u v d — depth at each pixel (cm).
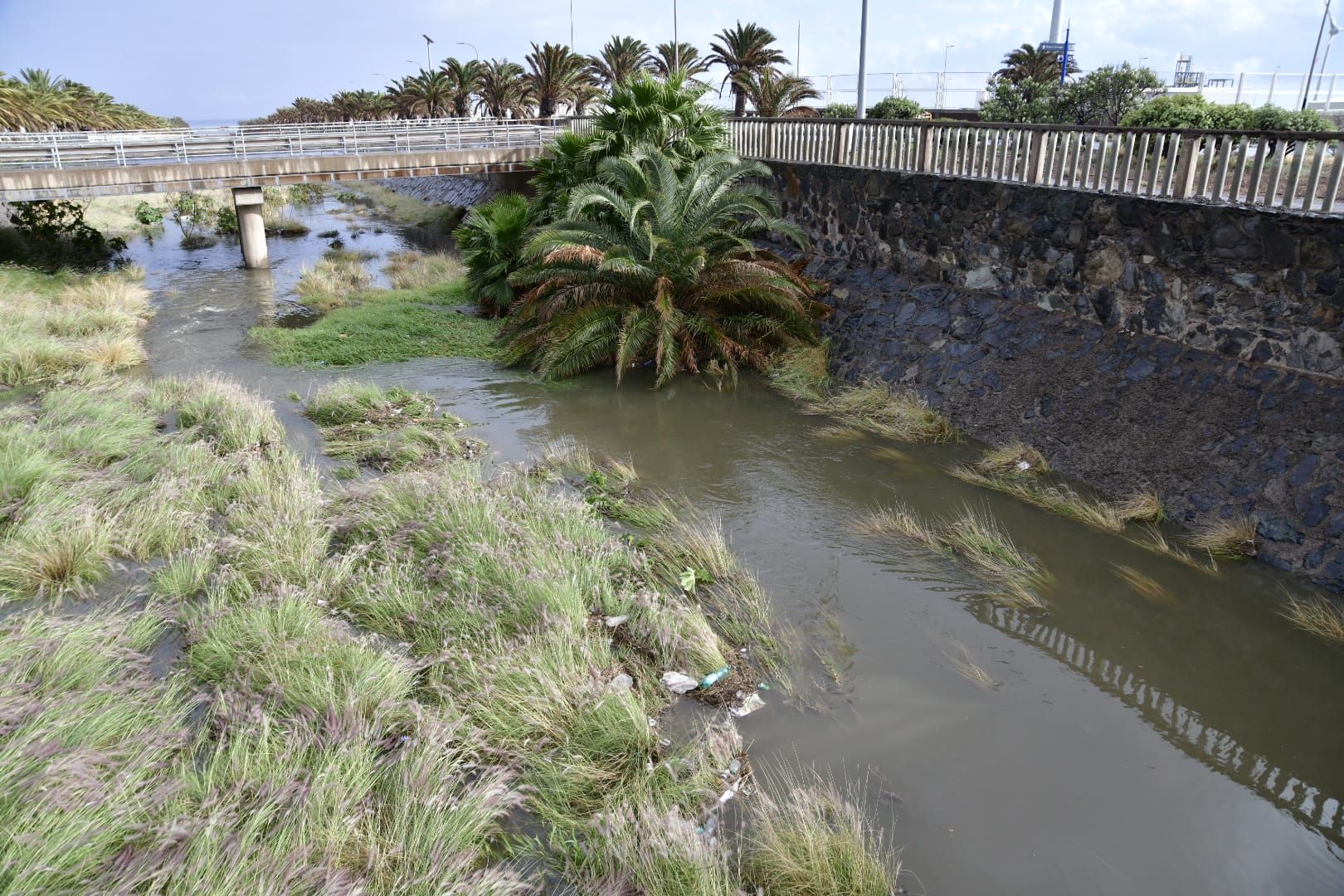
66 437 803
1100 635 565
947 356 1002
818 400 1057
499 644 496
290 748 390
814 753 445
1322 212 664
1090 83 1798
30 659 442
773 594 611
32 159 1977
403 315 1522
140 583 567
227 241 2708
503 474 789
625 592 581
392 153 2283
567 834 383
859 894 351
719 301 1230
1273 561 625
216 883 312
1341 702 497
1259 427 684
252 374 1186
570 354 1163
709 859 353
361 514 678
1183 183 776
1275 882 371
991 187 977
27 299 1499
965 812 406
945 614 589
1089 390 831
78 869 308
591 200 1184
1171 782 431
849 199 1241
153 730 402
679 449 913
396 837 353
